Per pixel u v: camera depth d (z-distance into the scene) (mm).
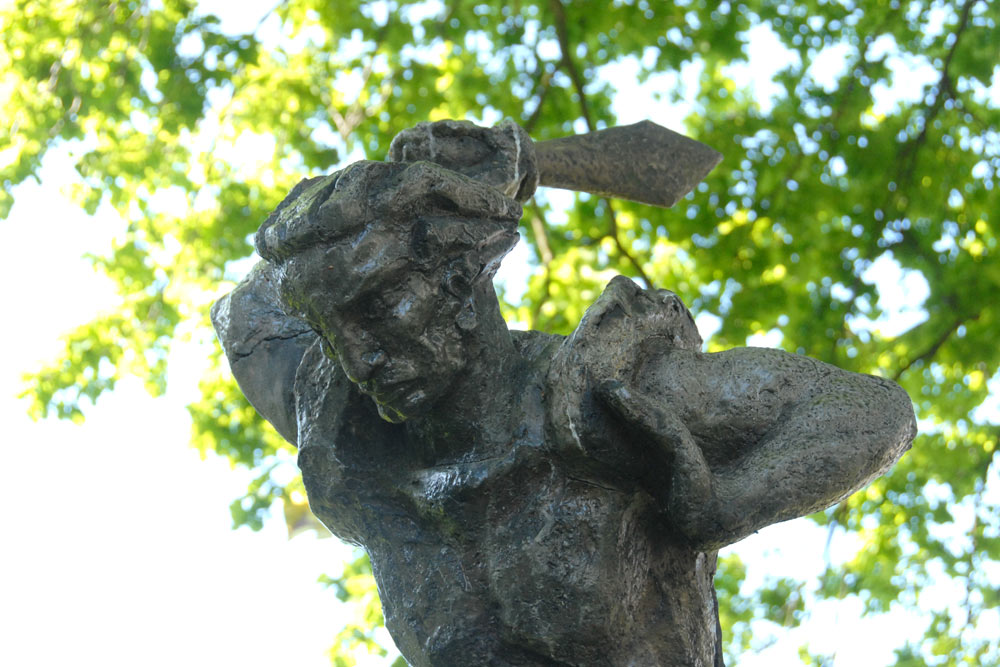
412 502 1865
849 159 6254
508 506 1798
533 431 1784
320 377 1954
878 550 6320
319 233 1638
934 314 6152
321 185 1686
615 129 2188
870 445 1724
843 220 6441
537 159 2047
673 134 2229
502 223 1752
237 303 2133
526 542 1770
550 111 6574
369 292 1654
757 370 1799
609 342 1762
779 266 6461
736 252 6305
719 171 6355
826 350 6148
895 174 6238
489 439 1812
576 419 1720
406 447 1909
